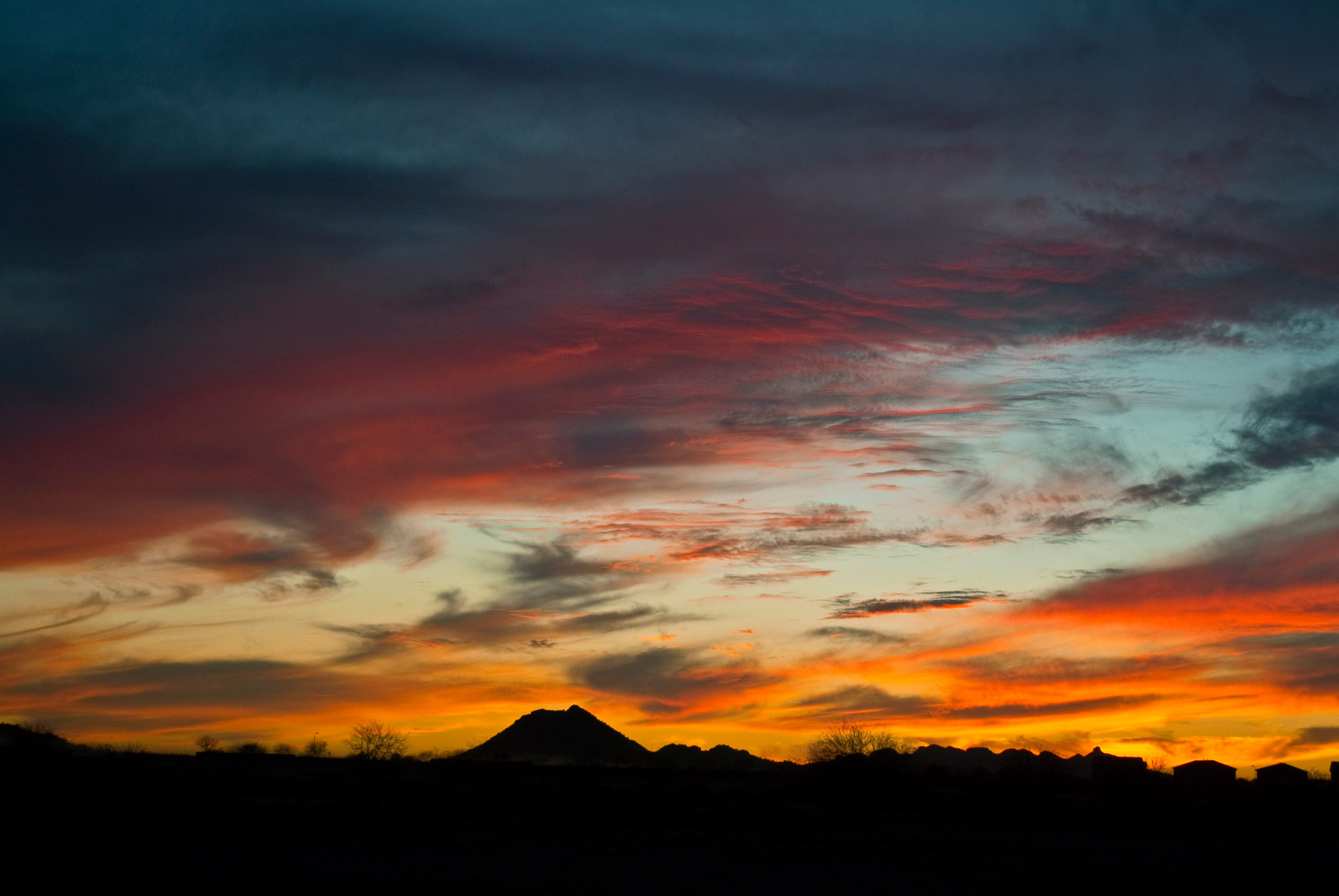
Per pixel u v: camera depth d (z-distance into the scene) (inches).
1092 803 3280.0
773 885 1333.7
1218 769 4195.4
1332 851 2026.3
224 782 2876.5
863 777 3772.1
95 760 3277.6
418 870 1353.3
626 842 1788.9
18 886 1179.3
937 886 1368.1
